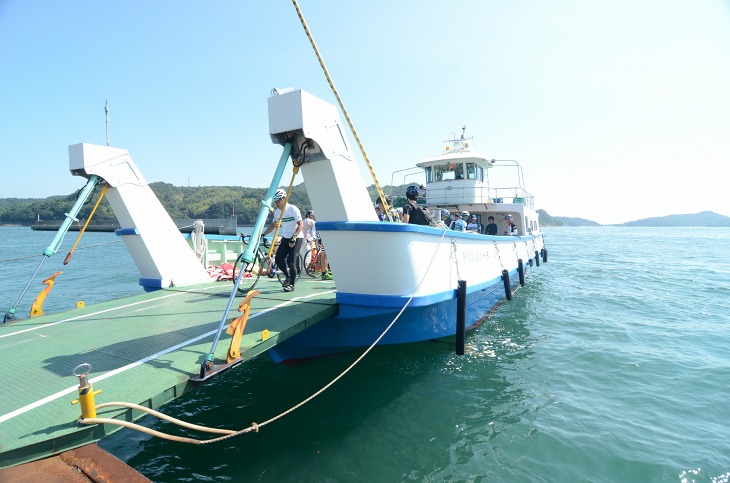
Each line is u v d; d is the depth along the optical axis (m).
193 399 5.41
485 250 8.19
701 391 5.50
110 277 19.55
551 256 32.12
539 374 6.14
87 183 6.54
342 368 6.25
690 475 3.69
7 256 30.59
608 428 4.53
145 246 7.30
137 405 2.75
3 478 2.23
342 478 3.73
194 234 9.70
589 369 6.36
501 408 5.04
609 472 3.75
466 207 14.54
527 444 4.22
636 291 14.01
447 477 3.71
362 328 5.63
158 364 3.62
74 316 5.54
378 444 4.28
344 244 5.08
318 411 5.01
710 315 10.30
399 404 5.16
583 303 11.81
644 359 6.78
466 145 15.12
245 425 4.75
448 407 5.07
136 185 7.23
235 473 3.87
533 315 10.15
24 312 11.50
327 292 6.64
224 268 9.17
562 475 3.71
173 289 7.34
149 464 4.07
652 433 4.42
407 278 5.14
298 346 5.94
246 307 3.78
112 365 3.64
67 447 2.54
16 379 3.39
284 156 4.52
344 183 4.98
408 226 4.95
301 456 4.11
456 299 6.86
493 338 8.04
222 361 3.69
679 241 62.12
